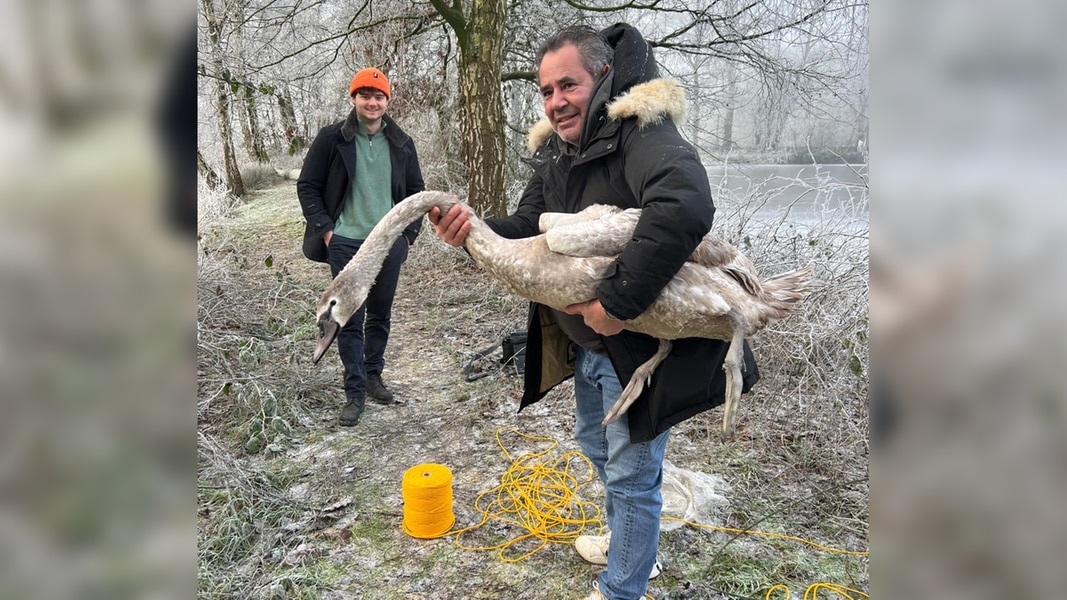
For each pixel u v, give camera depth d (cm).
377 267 223
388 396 441
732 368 193
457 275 733
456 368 502
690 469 347
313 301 630
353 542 297
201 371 451
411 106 980
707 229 176
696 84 855
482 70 727
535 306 240
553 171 238
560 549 291
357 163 400
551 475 348
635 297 178
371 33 941
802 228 555
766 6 794
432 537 298
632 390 205
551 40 209
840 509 311
